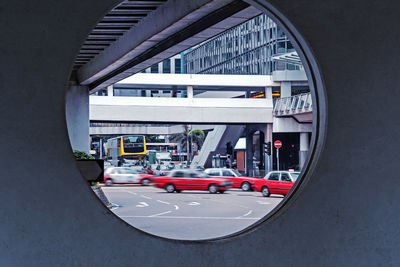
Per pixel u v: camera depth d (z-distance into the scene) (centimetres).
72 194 457
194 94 7994
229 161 5328
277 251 487
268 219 501
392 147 502
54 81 451
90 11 455
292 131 4625
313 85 538
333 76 496
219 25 1245
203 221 1788
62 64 452
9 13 446
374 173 500
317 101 536
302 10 493
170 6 1262
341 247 496
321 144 505
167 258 472
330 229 495
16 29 446
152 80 4500
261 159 5438
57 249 455
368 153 500
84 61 2362
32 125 449
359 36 500
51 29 451
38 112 450
